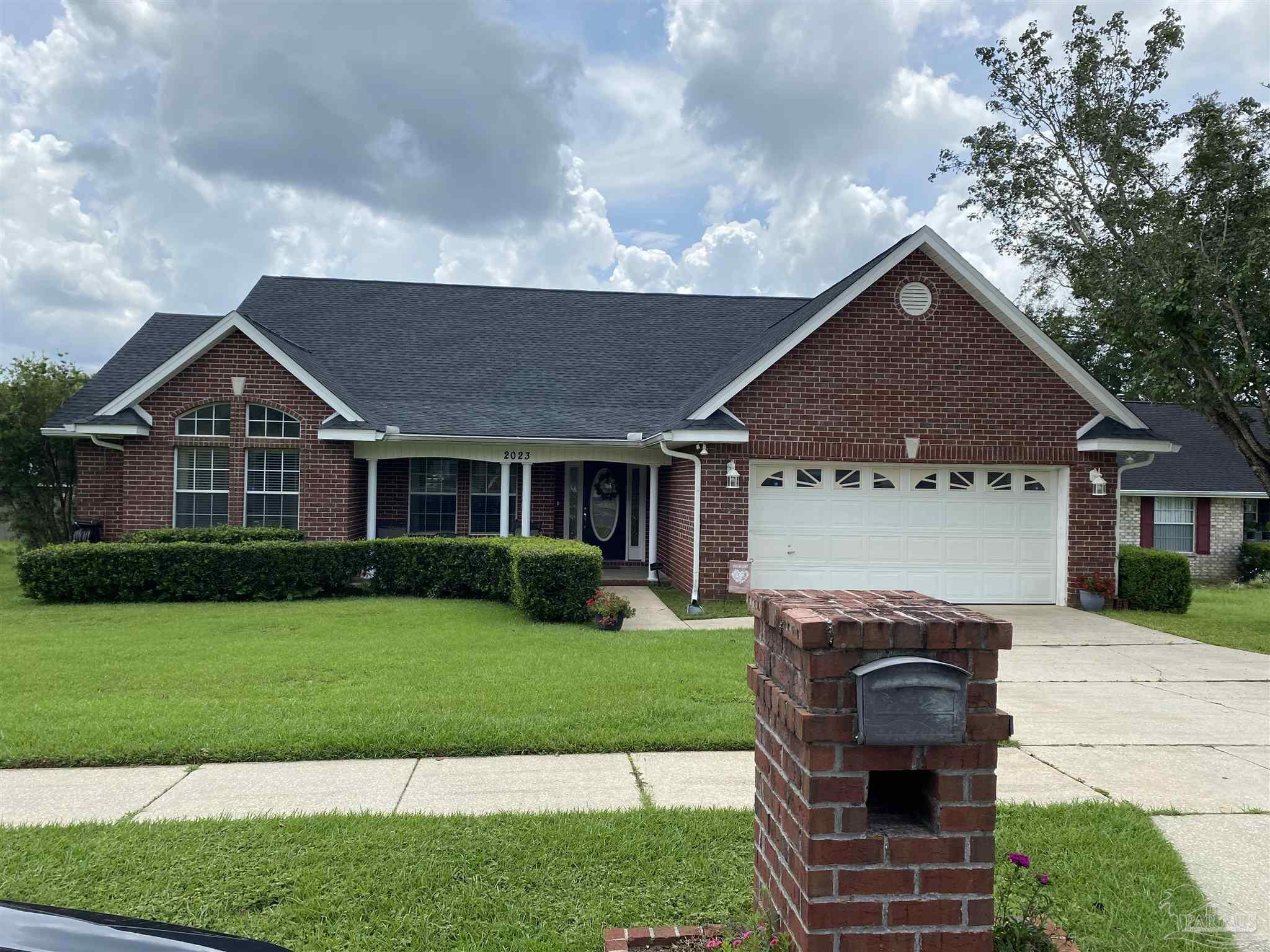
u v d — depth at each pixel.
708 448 13.67
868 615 2.93
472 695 7.41
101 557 13.23
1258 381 13.49
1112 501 14.23
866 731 2.73
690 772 5.77
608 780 5.59
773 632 3.37
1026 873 4.27
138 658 8.95
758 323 20.77
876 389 13.90
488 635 10.52
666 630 11.34
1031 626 12.41
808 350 13.83
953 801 2.82
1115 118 18.11
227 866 4.23
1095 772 6.00
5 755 5.83
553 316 20.48
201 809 5.04
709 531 13.73
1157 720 7.40
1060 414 14.14
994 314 13.97
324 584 14.01
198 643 9.81
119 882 4.05
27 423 18.52
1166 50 17.50
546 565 11.60
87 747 5.95
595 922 3.77
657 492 17.56
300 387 15.28
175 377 15.09
